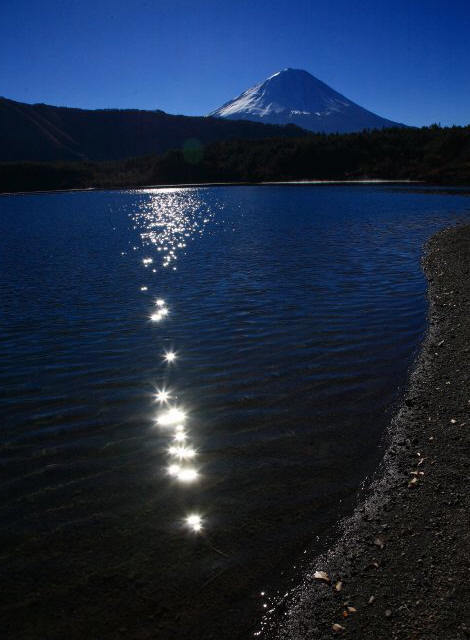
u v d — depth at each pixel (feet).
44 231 100.22
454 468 16.75
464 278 44.80
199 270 55.11
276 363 27.14
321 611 11.78
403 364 26.45
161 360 28.09
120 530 14.74
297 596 12.28
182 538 14.35
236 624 11.63
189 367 26.94
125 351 29.73
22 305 41.37
